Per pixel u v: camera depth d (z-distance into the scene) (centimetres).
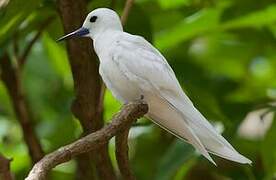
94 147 578
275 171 636
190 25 640
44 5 622
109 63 599
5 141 657
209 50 667
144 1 644
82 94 610
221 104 636
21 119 623
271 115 650
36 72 659
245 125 661
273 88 656
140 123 621
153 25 644
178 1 647
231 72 667
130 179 587
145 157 648
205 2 645
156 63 598
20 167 651
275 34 654
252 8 637
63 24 612
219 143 591
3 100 658
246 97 652
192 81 645
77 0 611
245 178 637
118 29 606
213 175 645
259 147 637
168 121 596
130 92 598
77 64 610
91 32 606
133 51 599
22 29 626
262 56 664
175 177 629
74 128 646
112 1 621
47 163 574
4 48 620
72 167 652
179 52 653
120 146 584
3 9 620
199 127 594
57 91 659
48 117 659
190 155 621
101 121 610
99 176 608
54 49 646
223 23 640
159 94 596
